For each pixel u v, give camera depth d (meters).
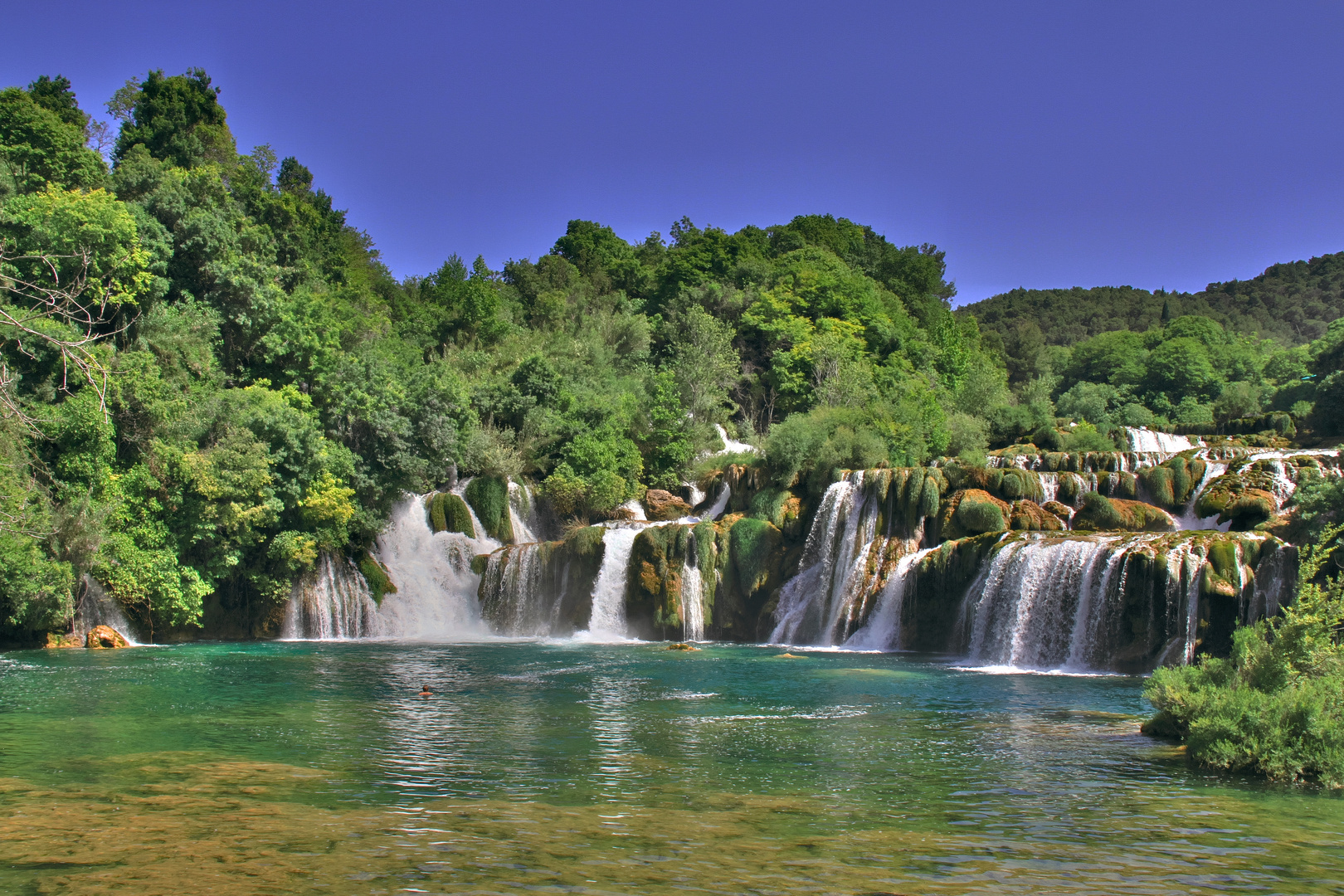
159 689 26.05
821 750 17.61
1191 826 12.16
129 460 39.09
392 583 48.50
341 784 14.41
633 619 45.31
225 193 58.47
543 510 55.31
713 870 10.10
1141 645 30.59
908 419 55.28
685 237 129.50
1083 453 45.94
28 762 16.06
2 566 33.47
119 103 77.75
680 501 54.84
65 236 39.78
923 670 31.56
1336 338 89.94
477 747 17.80
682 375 69.94
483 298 83.75
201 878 9.67
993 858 10.70
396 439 50.00
